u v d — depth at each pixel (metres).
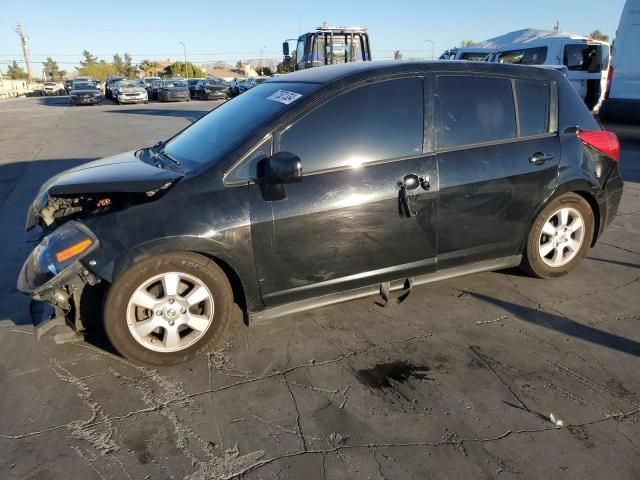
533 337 3.43
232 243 3.02
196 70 84.12
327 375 3.04
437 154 3.49
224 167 3.06
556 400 2.80
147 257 2.88
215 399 2.84
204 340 3.16
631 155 9.92
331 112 3.26
